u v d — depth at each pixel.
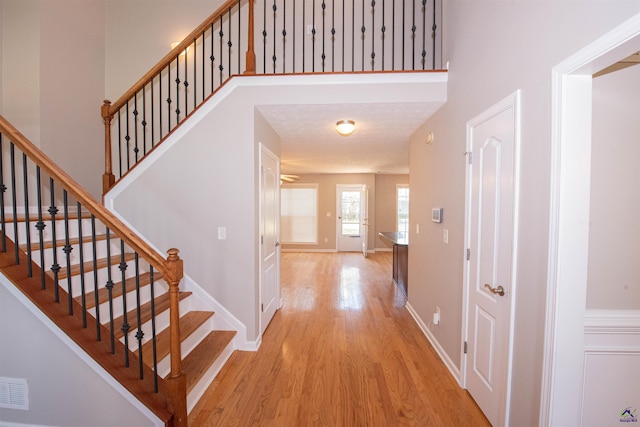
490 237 1.79
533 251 1.41
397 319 3.39
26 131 2.89
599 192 1.30
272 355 2.58
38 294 1.59
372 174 8.15
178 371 1.63
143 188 2.74
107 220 1.56
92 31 3.55
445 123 2.50
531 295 1.43
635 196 1.30
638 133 1.30
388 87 2.52
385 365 2.42
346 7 3.80
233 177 2.64
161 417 1.57
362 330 3.09
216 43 3.82
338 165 6.27
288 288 4.67
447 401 1.99
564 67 1.21
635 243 1.31
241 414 1.87
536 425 1.39
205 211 2.68
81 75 3.37
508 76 1.60
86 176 3.44
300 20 3.84
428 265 2.91
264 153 2.95
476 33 1.96
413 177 3.46
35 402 1.64
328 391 2.09
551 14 1.28
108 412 1.62
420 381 2.21
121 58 3.79
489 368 1.79
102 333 1.73
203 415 1.85
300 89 2.56
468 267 2.06
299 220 8.28
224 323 2.68
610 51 1.01
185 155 2.69
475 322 1.97
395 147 4.28
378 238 8.31
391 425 1.78
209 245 2.69
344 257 7.43
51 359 1.62
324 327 3.16
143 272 2.65
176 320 1.62
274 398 2.01
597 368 1.32
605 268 1.32
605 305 1.33
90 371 1.61
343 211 8.26
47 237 2.21
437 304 2.65
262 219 2.90
